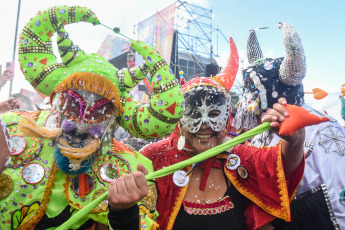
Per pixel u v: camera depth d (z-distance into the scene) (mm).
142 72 1443
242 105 2322
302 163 1682
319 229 1842
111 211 1177
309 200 1875
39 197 1318
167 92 1387
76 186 1367
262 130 1368
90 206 1201
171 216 1740
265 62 2205
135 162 1537
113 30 1443
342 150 1865
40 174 1339
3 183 1298
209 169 1841
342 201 1782
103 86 1291
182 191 1788
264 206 1773
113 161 1463
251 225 1826
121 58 5566
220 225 1721
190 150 1869
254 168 1812
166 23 6043
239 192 1881
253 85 2227
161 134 1431
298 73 2012
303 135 1587
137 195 1118
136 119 1428
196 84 1824
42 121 1438
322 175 1853
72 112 1272
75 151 1246
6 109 1929
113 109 1346
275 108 1402
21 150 1346
